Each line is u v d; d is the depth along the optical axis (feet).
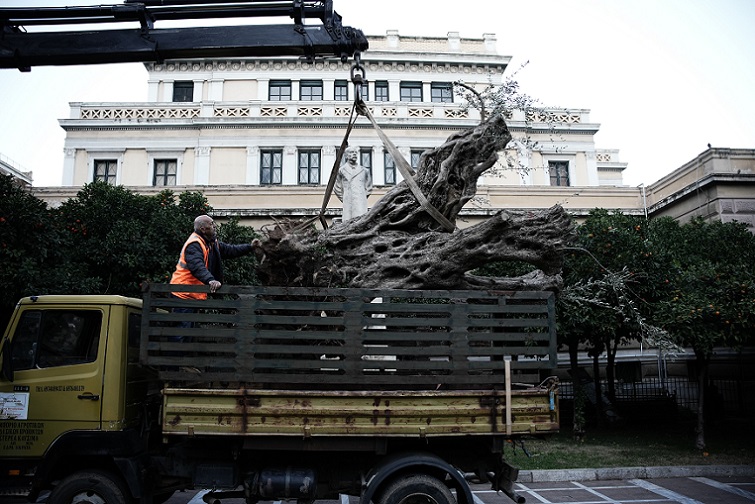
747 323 29.81
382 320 15.76
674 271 34.19
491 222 18.12
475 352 15.85
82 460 16.56
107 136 78.74
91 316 16.94
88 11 20.99
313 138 79.05
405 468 15.62
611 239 34.04
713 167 55.01
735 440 36.11
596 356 44.29
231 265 38.63
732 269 33.24
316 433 14.97
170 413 14.97
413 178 19.76
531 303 17.16
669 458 30.42
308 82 88.63
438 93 89.56
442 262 18.57
